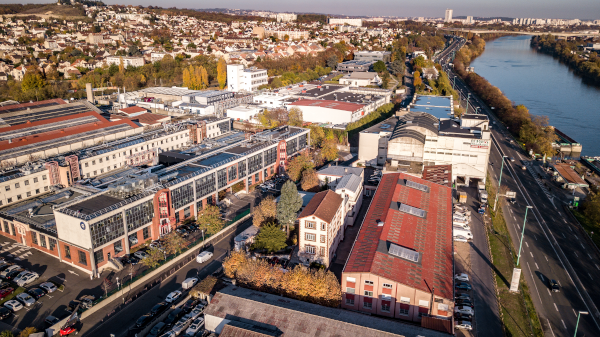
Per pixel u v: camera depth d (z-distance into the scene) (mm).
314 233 114438
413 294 91188
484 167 171625
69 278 111000
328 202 121812
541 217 152625
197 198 143250
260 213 133625
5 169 146125
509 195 166750
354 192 138000
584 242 135875
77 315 95938
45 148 168375
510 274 116562
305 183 152375
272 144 177875
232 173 158000
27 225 123375
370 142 198250
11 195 136875
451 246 108062
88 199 121875
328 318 84188
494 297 106312
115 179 145500
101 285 108438
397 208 121188
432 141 174250
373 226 113625
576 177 185375
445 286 92375
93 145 182000
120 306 101438
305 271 99125
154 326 93500
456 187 172875
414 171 158500
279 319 85250
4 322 94438
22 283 107062
